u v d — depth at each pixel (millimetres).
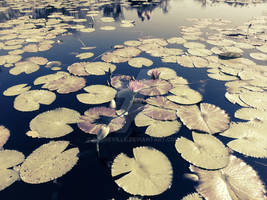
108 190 2129
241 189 2121
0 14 10148
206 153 2508
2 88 3932
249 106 3367
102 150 2617
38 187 2160
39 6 12078
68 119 3066
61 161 2412
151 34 7254
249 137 2754
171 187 2137
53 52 5621
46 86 3947
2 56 5258
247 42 6418
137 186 2129
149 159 2439
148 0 14594
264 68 4617
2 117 3168
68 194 2092
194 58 5129
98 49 5801
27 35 6980
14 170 2309
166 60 5062
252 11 11531
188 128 2918
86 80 4176
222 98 3631
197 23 8883
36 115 3207
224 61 5012
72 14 10289
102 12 10875
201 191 2094
